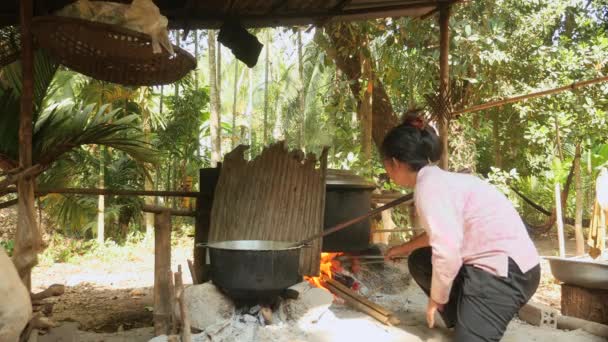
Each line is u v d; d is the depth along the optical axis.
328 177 4.27
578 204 7.10
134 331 3.54
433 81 7.86
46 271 8.01
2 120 3.85
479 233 2.45
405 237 7.57
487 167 12.16
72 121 4.20
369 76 7.31
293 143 14.20
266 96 13.51
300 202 4.08
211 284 3.43
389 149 2.62
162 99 12.09
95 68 3.54
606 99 8.68
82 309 5.45
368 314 3.56
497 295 2.40
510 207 2.52
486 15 8.16
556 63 8.83
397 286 4.24
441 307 2.65
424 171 2.49
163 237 3.53
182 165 11.60
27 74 3.18
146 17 3.13
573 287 3.65
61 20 3.04
